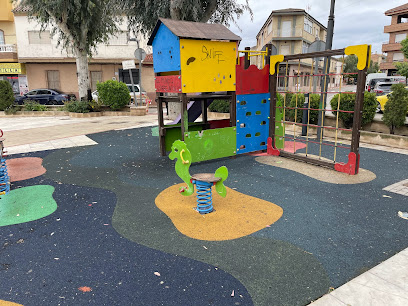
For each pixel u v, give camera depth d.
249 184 5.52
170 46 6.47
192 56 6.36
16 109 18.61
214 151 7.06
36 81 27.66
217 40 6.62
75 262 3.19
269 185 5.45
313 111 10.23
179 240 3.60
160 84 7.22
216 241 3.56
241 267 3.05
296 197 4.86
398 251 3.28
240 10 12.68
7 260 3.26
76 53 17.61
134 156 7.79
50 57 26.69
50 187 5.59
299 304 2.54
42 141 9.95
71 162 7.31
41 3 15.45
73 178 6.10
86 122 14.59
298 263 3.10
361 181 5.54
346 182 5.51
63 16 16.17
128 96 17.81
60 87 27.94
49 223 4.13
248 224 3.97
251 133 7.62
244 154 7.86
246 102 7.36
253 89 7.40
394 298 2.53
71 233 3.83
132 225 4.02
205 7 12.40
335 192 5.04
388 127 8.96
